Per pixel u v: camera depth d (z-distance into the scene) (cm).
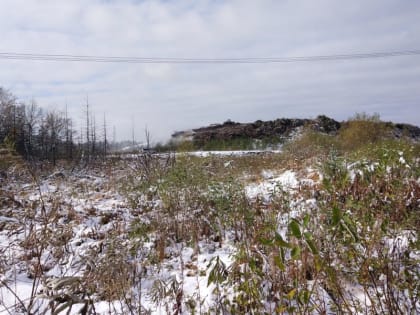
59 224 436
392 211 295
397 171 395
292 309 215
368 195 316
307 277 267
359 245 265
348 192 327
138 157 1041
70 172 1183
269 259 261
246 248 281
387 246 267
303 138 1502
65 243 374
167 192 526
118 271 297
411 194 349
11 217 483
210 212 474
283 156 1234
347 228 201
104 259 311
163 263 364
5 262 347
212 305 265
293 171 827
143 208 571
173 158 839
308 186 574
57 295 170
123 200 664
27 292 291
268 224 309
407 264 243
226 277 273
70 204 570
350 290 248
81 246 396
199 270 340
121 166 1246
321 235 261
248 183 746
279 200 466
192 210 489
